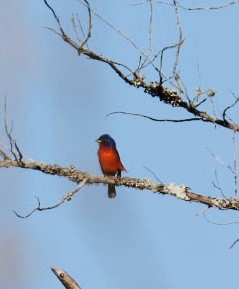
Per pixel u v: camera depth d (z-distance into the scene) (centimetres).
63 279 910
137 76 1190
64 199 1149
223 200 1217
